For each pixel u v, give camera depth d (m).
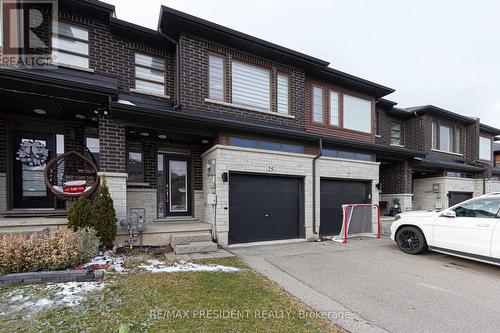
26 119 6.96
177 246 6.28
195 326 3.01
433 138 14.57
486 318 3.44
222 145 7.33
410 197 12.00
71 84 5.58
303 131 8.91
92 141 7.76
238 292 4.07
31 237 4.73
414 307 3.73
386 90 11.38
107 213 5.97
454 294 4.21
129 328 2.81
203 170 8.52
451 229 5.96
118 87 7.05
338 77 10.26
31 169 7.09
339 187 9.77
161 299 3.70
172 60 8.45
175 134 7.41
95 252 5.33
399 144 14.35
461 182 14.22
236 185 7.71
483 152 17.16
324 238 8.76
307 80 9.98
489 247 5.30
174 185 8.46
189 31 7.67
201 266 5.35
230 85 8.26
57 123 7.32
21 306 3.37
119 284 4.18
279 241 8.16
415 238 6.71
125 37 7.75
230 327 3.02
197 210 8.49
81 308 3.35
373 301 3.92
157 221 7.95
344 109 10.83
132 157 7.93
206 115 7.63
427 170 13.34
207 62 7.97
